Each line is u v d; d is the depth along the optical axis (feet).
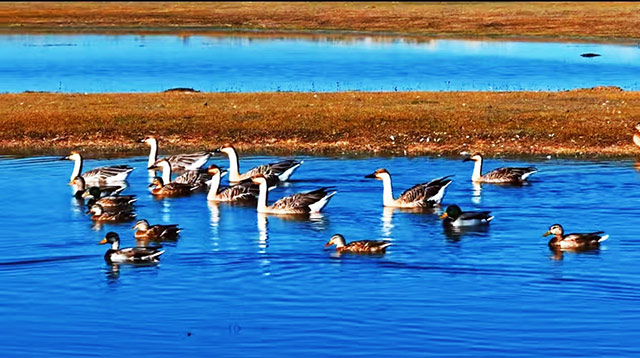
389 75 168.55
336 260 67.82
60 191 90.38
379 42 237.45
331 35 260.62
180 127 116.57
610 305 59.06
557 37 244.83
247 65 184.65
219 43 235.61
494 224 76.89
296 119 117.80
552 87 153.48
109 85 158.51
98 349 53.06
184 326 56.18
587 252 69.21
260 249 70.69
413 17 302.04
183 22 305.73
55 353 52.54
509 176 90.99
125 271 65.72
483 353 52.24
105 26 296.10
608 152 106.11
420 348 52.90
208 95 136.87
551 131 112.16
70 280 64.03
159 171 100.22
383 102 128.98
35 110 124.47
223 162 104.17
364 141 111.34
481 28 269.03
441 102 128.67
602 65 181.88
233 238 73.82
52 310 58.59
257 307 59.00
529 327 55.67
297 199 81.61
